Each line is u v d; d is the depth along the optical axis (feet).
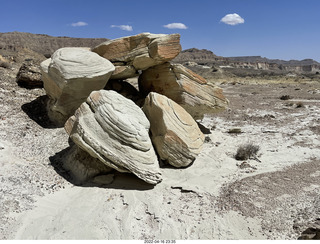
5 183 21.30
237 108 58.65
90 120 24.02
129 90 39.93
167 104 28.30
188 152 27.02
